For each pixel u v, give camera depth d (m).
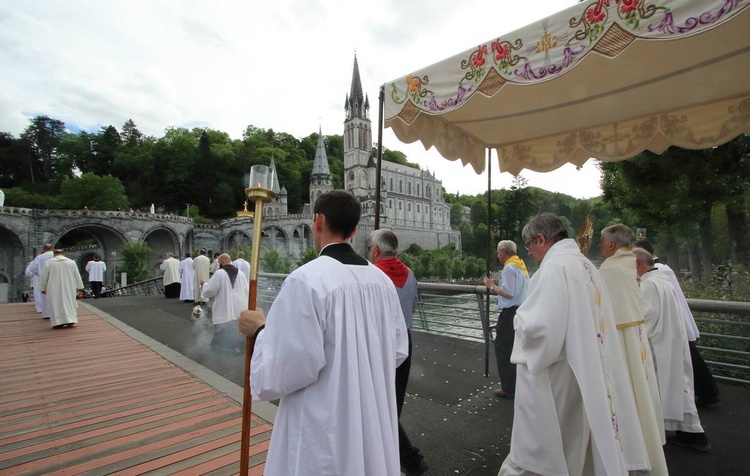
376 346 1.65
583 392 2.11
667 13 2.08
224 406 4.42
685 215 10.64
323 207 1.80
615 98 4.11
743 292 6.39
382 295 1.80
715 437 3.53
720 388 4.77
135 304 13.12
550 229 2.57
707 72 3.60
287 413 1.55
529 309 2.30
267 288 12.55
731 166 9.34
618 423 2.26
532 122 4.71
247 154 95.56
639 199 11.26
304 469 1.43
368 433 1.52
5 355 6.67
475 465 3.08
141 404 4.47
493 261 35.47
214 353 6.81
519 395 2.43
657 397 2.78
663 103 4.20
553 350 2.18
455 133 4.80
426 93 3.42
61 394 4.79
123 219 54.16
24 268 46.12
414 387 4.88
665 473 2.47
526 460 2.33
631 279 2.82
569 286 2.24
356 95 95.06
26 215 46.81
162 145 90.00
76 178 73.50
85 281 53.81
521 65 2.73
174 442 3.55
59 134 91.25
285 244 69.38
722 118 4.02
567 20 2.49
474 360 6.06
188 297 13.70
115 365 6.08
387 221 87.38
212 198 89.25
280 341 1.45
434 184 104.75
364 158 93.75
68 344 7.48
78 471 3.06
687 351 3.41
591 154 4.88
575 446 2.25
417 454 2.92
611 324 2.38
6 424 3.92
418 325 8.42
